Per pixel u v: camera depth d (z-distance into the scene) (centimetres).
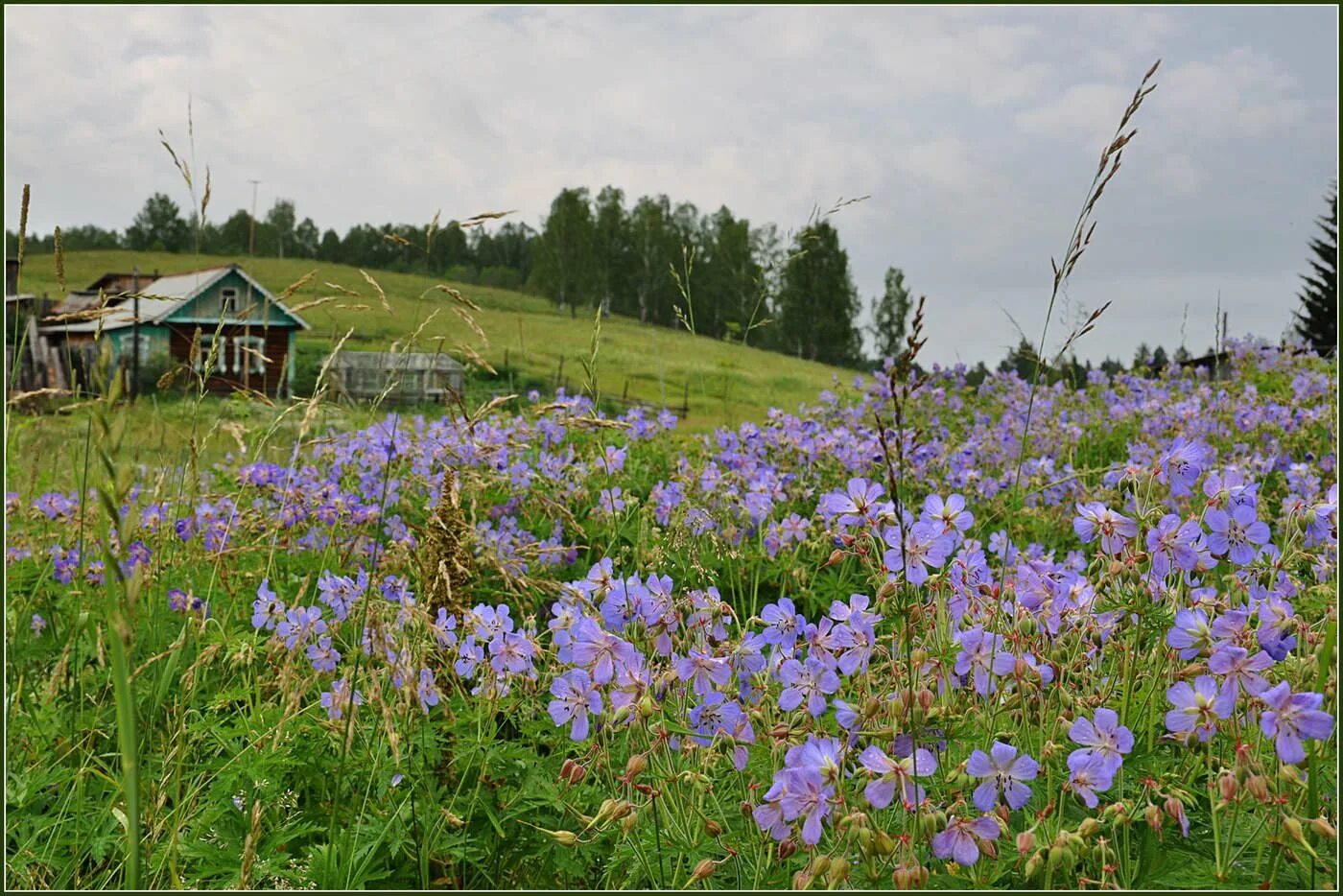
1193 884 209
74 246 12244
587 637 237
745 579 473
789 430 639
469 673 294
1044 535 545
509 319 6575
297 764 289
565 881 275
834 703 225
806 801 200
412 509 500
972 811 229
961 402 955
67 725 323
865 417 723
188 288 2755
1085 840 211
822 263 7825
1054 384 941
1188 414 756
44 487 480
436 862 281
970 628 261
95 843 267
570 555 472
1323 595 280
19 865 258
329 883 252
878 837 197
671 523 408
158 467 383
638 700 234
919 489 604
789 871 225
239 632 365
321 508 464
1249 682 211
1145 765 243
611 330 6175
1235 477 254
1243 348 1102
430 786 284
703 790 230
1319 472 632
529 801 279
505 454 500
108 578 182
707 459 630
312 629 320
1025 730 241
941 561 240
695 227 9700
